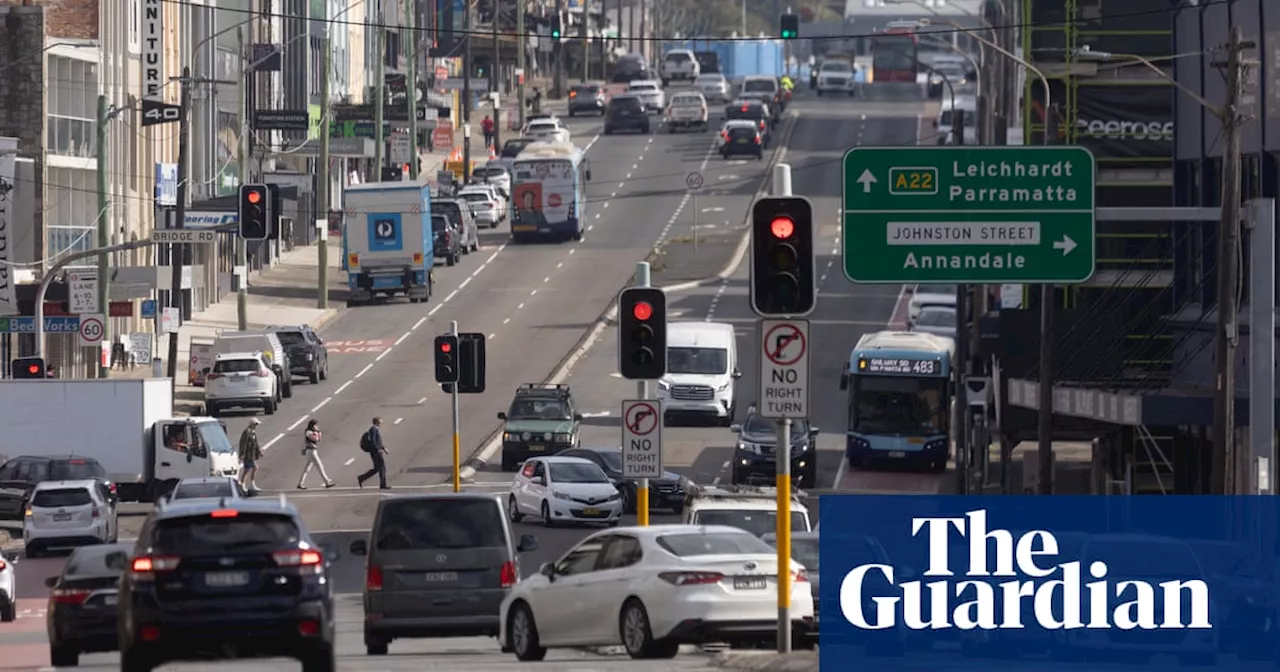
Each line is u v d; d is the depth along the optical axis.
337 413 132.88
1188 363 92.75
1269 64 82.44
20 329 120.88
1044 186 57.38
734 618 47.12
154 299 135.62
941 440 122.06
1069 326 107.75
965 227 57.47
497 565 52.66
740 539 49.06
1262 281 64.44
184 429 108.06
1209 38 91.38
